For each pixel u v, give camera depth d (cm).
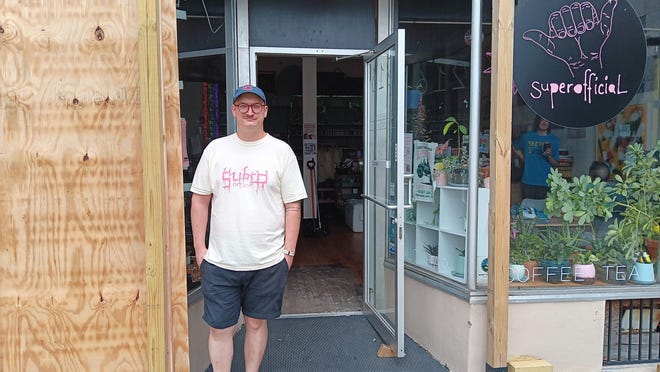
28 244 171
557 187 272
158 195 169
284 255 219
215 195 212
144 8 163
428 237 304
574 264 271
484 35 259
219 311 213
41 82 167
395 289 276
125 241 174
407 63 323
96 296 175
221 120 321
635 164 278
